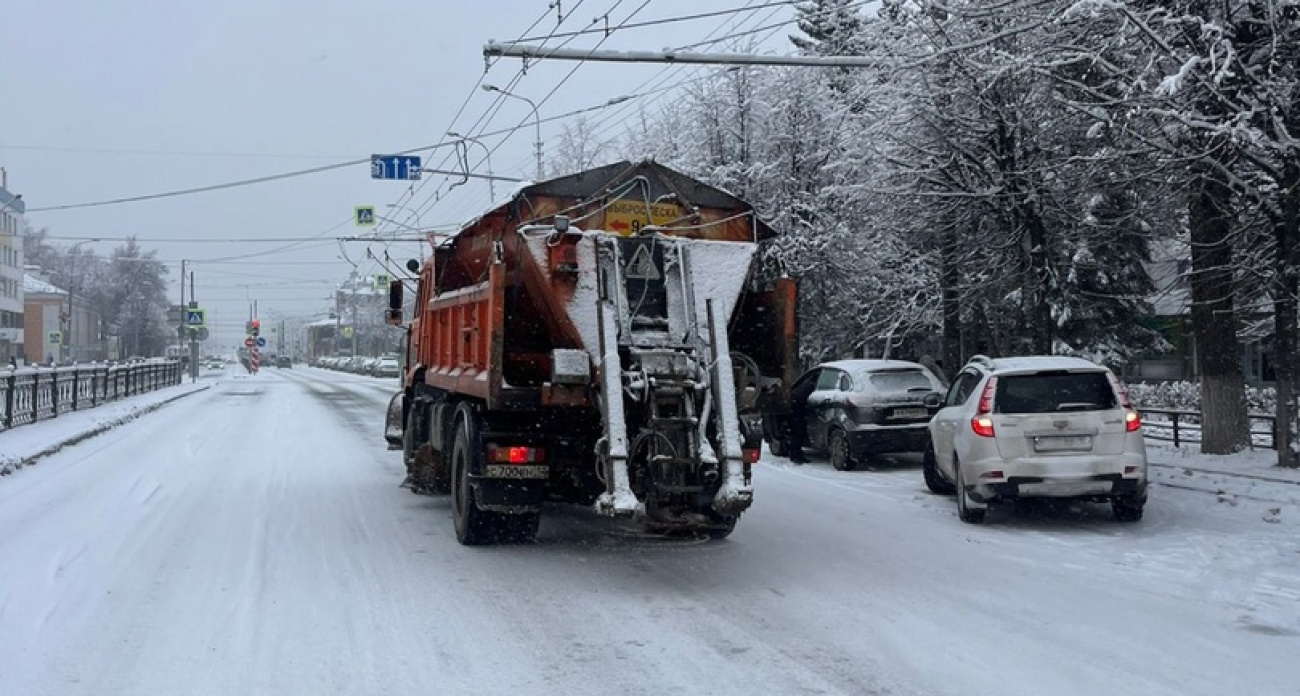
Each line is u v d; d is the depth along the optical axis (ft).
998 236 62.69
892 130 60.80
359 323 338.54
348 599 24.62
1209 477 42.34
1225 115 38.37
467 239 35.06
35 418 69.36
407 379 44.21
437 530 34.19
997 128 56.70
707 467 26.58
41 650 20.45
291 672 19.12
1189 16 36.86
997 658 19.90
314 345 429.79
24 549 30.32
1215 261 46.60
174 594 25.00
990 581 26.63
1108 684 18.37
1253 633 21.72
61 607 23.75
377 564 28.71
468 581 26.63
